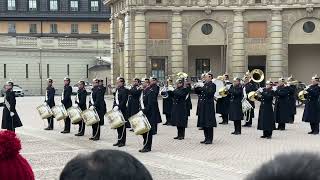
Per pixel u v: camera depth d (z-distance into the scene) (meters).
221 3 54.56
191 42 55.00
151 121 19.58
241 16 54.53
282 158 1.74
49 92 27.28
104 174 2.00
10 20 92.31
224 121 30.36
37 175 14.55
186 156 18.33
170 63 54.84
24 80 79.56
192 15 54.81
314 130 25.47
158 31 54.94
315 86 25.47
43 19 92.81
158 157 18.14
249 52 54.72
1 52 77.81
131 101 23.22
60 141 23.12
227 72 54.78
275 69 54.34
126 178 2.01
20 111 43.91
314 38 54.25
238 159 17.44
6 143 5.47
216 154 18.70
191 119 33.66
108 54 84.25
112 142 22.72
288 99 27.31
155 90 19.75
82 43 83.19
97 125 23.47
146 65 54.81
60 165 16.34
